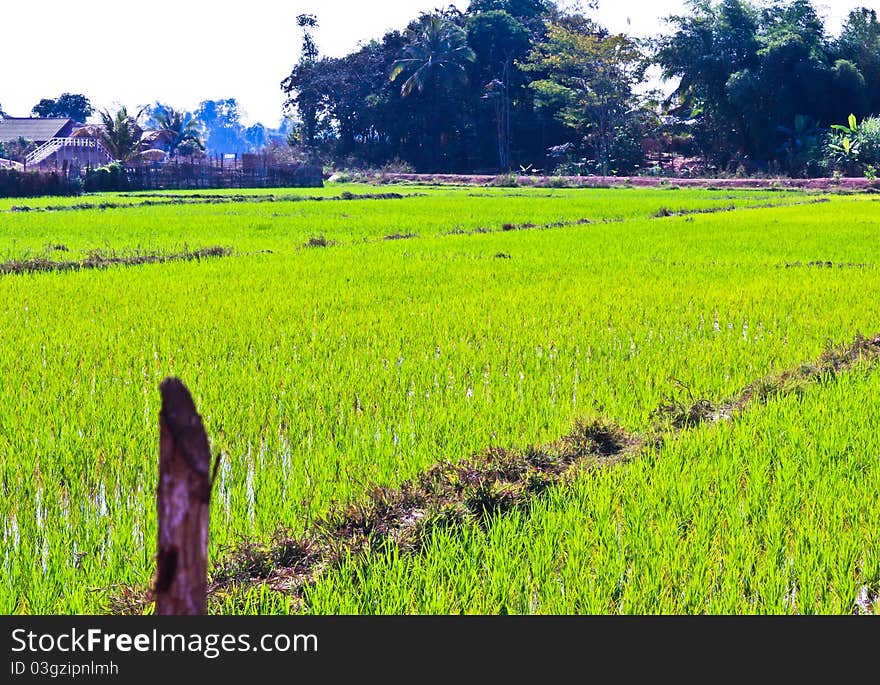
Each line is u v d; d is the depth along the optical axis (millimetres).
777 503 5789
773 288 15055
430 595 4711
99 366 9523
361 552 5242
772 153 70188
